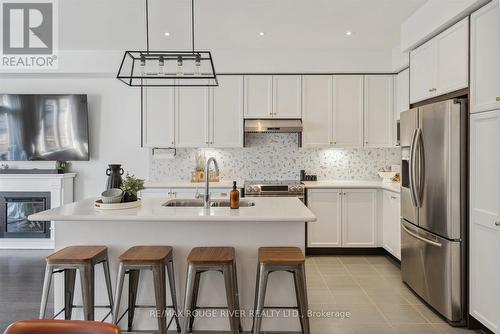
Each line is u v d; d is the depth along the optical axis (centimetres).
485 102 239
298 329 262
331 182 487
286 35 405
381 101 471
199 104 478
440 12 286
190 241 264
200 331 263
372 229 454
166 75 282
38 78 511
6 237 484
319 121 473
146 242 264
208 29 384
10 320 277
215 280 263
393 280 365
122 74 460
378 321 275
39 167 516
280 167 517
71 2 318
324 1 314
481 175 243
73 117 507
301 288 224
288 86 473
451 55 279
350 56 466
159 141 480
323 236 454
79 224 264
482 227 242
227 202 321
